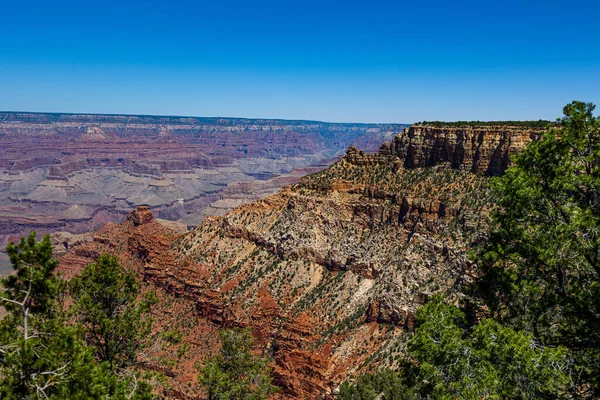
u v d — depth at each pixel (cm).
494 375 2495
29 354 2566
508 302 3272
